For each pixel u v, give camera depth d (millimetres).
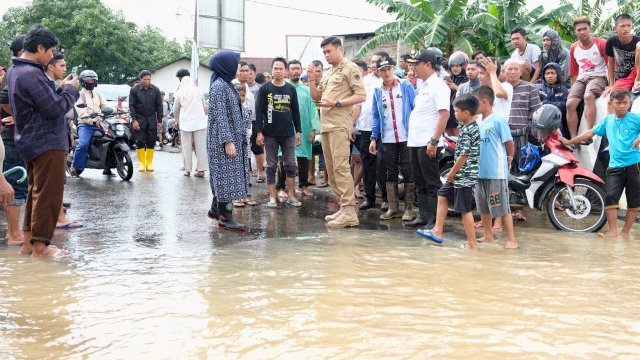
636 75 6969
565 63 8508
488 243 5703
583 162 7605
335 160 6477
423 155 6328
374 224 6695
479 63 6855
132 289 3984
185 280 4211
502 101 6812
